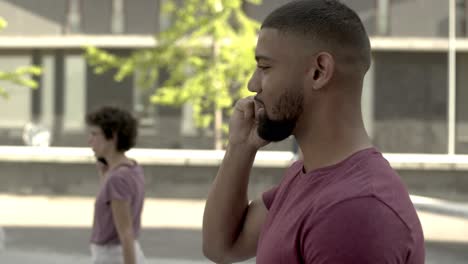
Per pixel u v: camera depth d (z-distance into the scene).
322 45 1.46
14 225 13.95
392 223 1.35
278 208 1.58
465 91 26.86
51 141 25.91
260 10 25.95
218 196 1.84
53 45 28.27
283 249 1.46
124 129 4.07
